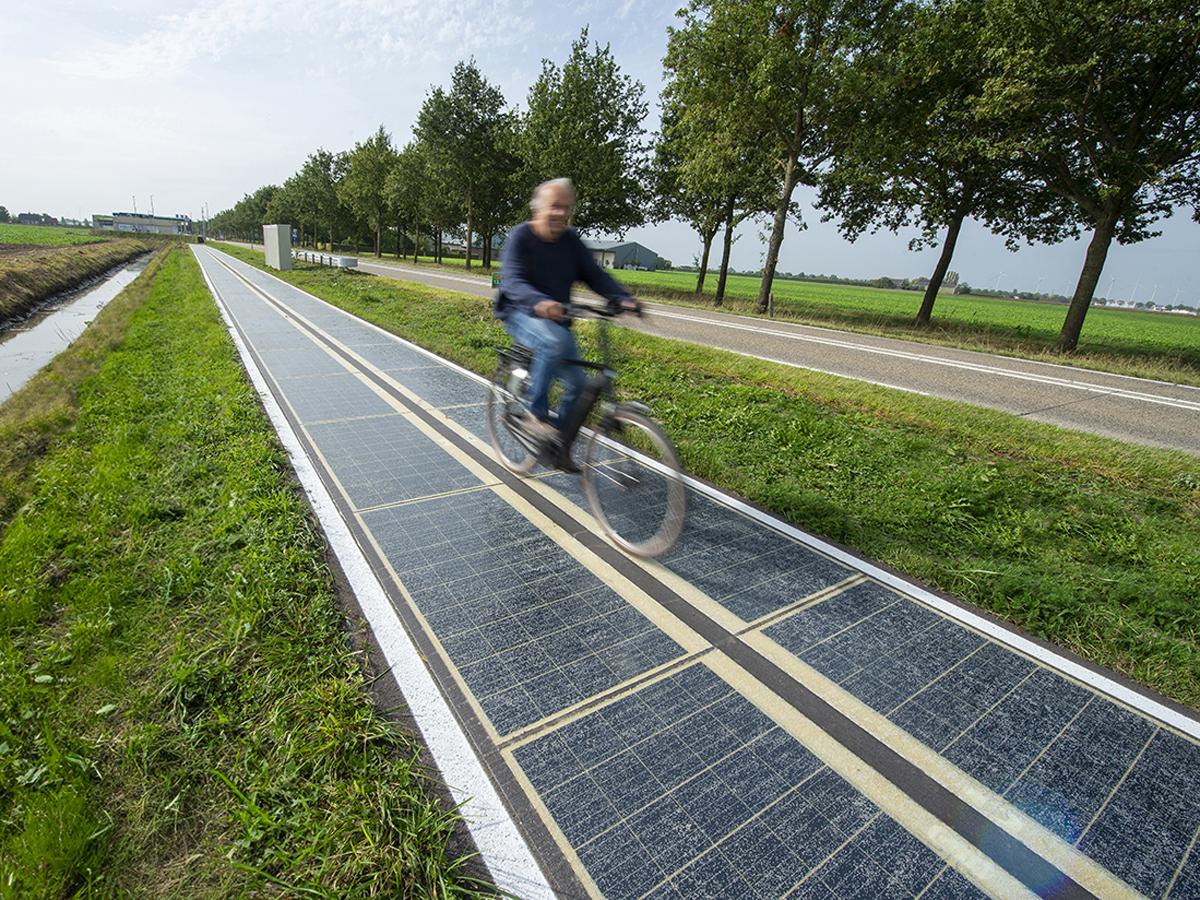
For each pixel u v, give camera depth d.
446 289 21.59
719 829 1.79
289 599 2.73
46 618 2.62
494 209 45.03
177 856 1.65
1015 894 1.62
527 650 2.55
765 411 6.34
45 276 20.77
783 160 20.19
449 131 39.59
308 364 7.98
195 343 9.42
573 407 3.42
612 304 3.55
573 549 3.41
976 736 2.19
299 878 1.60
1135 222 15.45
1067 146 14.80
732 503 4.12
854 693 2.38
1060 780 2.01
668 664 2.50
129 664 2.34
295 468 4.42
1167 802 1.93
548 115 28.94
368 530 3.54
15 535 3.25
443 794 1.88
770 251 20.75
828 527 3.75
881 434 5.77
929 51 16.98
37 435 5.18
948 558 3.50
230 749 1.99
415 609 2.81
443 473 4.44
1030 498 4.38
